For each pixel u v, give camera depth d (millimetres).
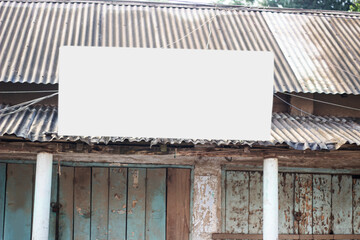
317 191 9984
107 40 9914
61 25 10289
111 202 9609
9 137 7816
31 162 9461
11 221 9328
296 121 8906
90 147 8188
